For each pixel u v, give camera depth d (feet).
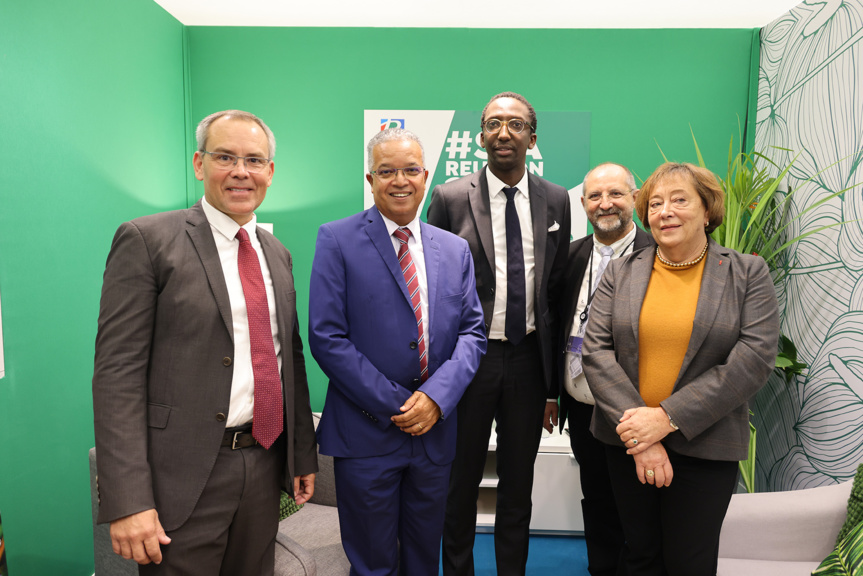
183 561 4.47
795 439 9.31
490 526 9.89
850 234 8.11
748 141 11.02
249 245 4.87
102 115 8.38
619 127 11.10
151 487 4.31
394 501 5.65
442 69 11.09
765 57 10.61
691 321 5.43
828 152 8.70
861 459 7.84
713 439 5.30
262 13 11.05
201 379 4.48
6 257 6.51
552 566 8.89
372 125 11.21
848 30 8.27
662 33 10.91
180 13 11.00
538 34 10.95
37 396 7.07
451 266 5.92
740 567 6.23
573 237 11.29
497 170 6.79
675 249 5.63
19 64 6.68
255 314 4.75
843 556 5.65
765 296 5.39
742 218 10.30
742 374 5.13
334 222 5.82
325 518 7.80
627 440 5.27
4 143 6.47
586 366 5.91
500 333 6.84
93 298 8.22
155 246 4.45
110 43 8.56
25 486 6.86
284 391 5.02
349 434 5.49
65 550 7.64
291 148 11.29
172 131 10.64
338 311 5.49
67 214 7.61
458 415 6.88
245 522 4.80
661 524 5.87
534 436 7.13
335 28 11.04
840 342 8.27
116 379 4.28
